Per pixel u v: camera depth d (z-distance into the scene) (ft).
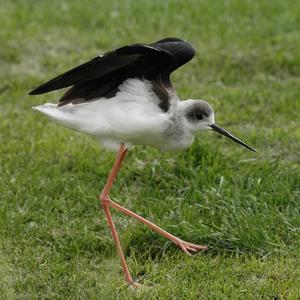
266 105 48.34
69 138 44.39
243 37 57.98
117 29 59.93
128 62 30.63
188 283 30.89
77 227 35.47
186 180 38.96
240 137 44.06
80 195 38.17
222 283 30.60
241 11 63.31
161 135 31.81
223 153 41.70
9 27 59.36
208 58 54.39
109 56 29.73
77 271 31.91
